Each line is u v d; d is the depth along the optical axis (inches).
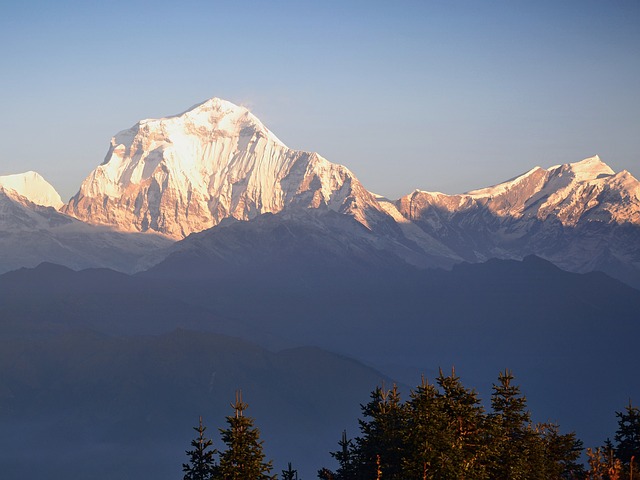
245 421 6392.7
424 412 6692.9
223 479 6299.2
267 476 6368.1
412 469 6550.2
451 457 6501.0
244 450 6314.0
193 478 6692.9
